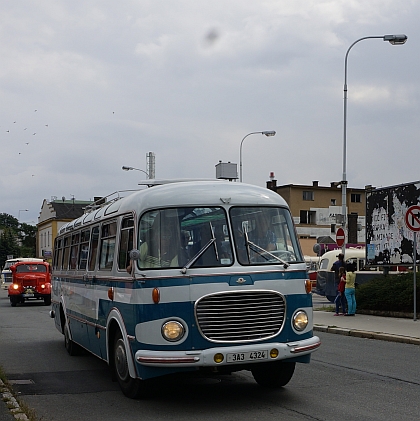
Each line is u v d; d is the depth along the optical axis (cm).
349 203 8050
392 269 3262
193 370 765
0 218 15238
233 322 774
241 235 826
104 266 979
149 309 778
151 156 4797
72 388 965
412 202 2116
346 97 2992
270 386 923
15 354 1368
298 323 813
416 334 1517
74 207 8969
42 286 3312
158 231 815
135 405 828
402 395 866
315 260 4484
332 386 932
